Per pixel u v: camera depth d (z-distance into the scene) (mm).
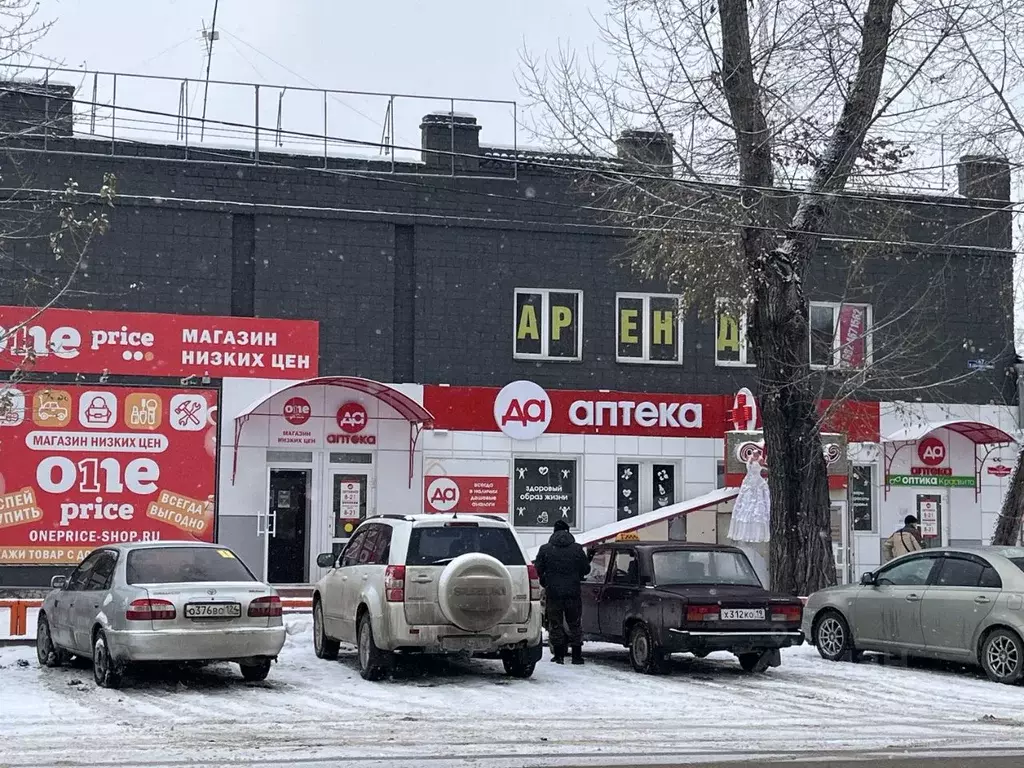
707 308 23875
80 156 24016
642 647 15125
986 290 28000
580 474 25922
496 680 14320
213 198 24641
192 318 24281
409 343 25422
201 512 24062
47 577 23422
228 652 13188
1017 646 14125
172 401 24094
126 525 23781
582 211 26312
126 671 13453
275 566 24516
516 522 25688
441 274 25641
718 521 25125
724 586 15328
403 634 13672
